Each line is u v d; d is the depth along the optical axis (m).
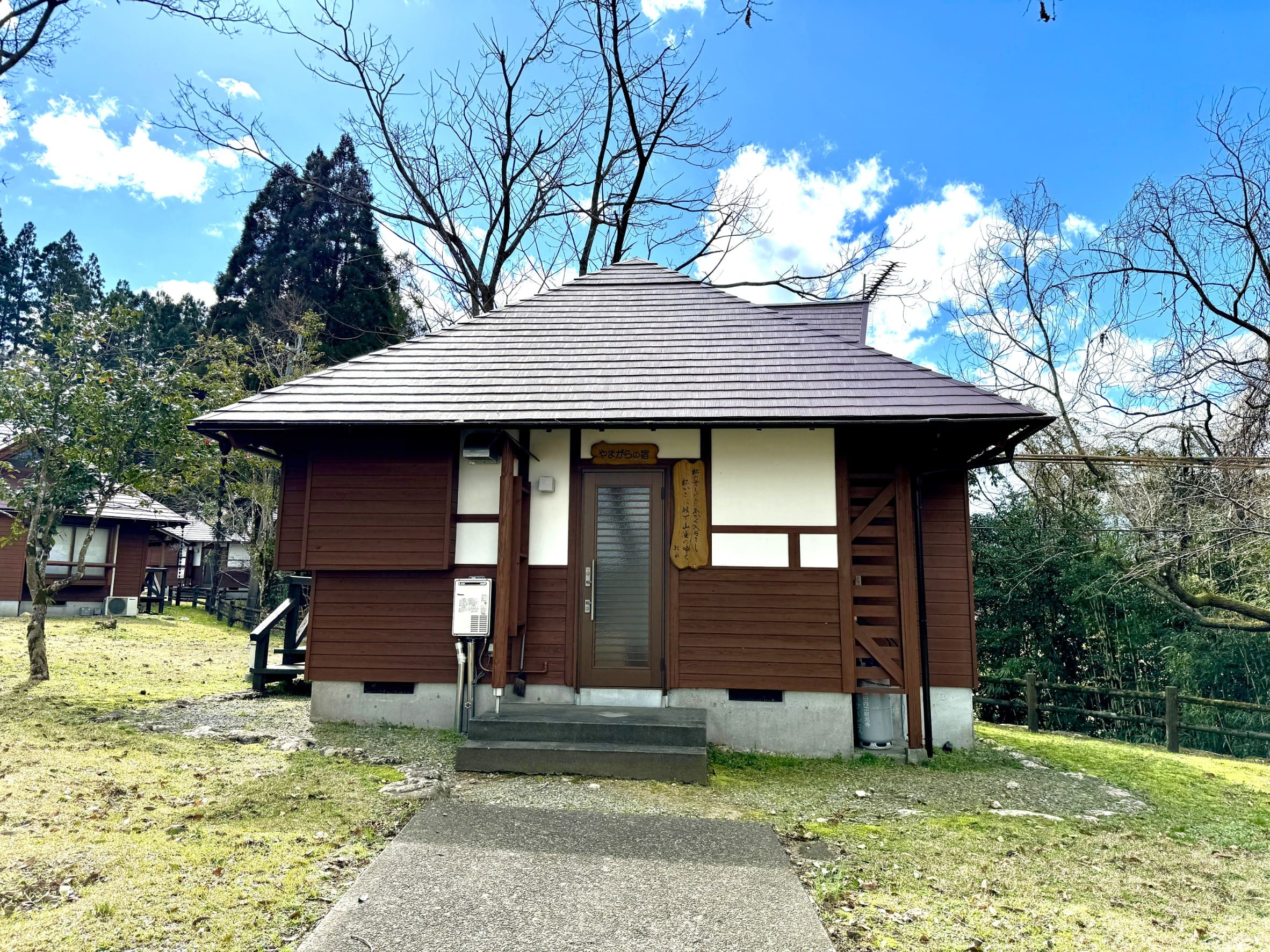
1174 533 10.62
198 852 3.82
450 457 6.83
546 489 7.01
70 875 3.47
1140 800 5.80
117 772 5.12
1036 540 12.46
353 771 5.46
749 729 6.62
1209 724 11.33
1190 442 10.93
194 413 9.76
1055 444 12.67
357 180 27.30
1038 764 6.83
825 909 3.53
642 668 6.77
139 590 19.78
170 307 35.22
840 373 7.09
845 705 6.57
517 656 6.84
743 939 3.18
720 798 5.22
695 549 6.81
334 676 6.92
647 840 4.25
